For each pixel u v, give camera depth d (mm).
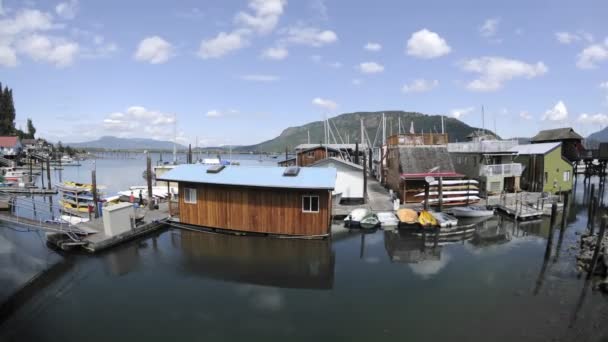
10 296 14383
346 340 11328
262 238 22812
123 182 61875
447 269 17703
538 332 11797
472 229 26000
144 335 11609
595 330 11906
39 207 33500
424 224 25953
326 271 17406
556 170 39938
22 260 18219
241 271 17312
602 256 17500
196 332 11789
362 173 33625
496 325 12242
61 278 16219
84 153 181625
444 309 13406
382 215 26828
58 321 12508
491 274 17031
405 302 13992
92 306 13594
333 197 30781
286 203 22547
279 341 11281
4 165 74562
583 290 15094
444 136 36750
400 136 36469
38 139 117188
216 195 23891
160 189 38938
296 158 60219
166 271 17219
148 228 23312
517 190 39281
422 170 33844
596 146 77562
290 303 13930
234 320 12586
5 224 24438
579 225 27500
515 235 24500
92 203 30453
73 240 19734
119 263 18156
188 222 24969
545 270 17516
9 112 103688
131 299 14203
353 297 14484
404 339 11359
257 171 25391
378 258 19438
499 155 38875
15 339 11500
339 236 23828
